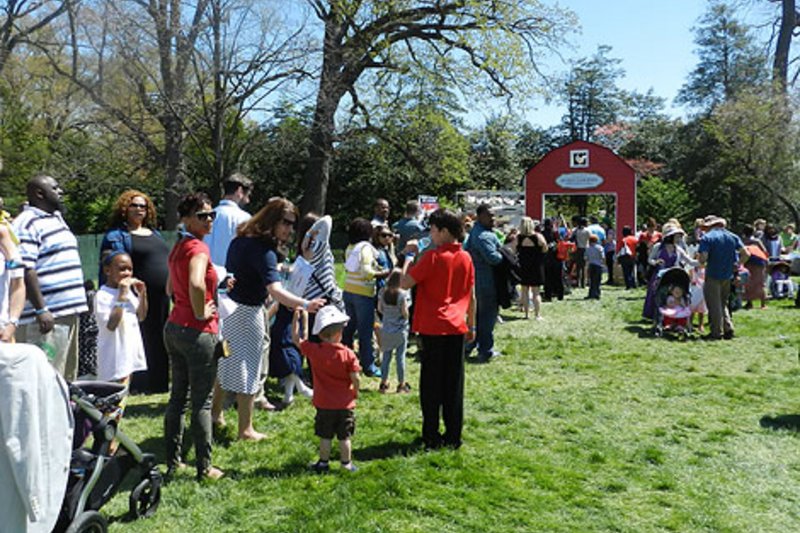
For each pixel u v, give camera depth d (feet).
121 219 22.75
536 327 39.29
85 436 12.80
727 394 24.36
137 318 19.89
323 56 68.85
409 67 82.64
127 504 14.28
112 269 19.24
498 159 153.58
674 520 14.21
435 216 18.03
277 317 22.03
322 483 15.58
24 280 14.87
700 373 27.81
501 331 37.88
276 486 15.35
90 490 11.56
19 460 9.71
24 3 76.07
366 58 79.51
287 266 23.58
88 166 72.18
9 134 74.13
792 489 16.14
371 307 26.03
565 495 15.34
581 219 63.26
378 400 23.00
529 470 16.84
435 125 91.40
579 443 19.10
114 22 59.98
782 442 19.36
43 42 75.87
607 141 194.49
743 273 45.73
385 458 17.62
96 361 20.21
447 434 18.33
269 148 81.15
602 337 35.99
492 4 81.00
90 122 69.62
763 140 119.14
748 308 46.60
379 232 27.35
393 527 13.47
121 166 71.72
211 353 15.38
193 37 60.23
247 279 17.51
